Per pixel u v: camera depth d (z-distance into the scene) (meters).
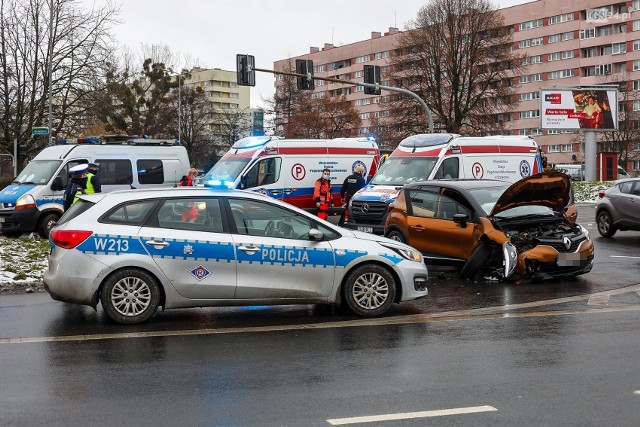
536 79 104.19
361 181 20.19
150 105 65.88
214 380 6.24
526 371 6.50
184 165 21.03
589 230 22.25
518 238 12.02
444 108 54.97
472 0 53.56
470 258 12.10
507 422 5.12
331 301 9.27
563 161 99.81
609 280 12.36
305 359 7.00
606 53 97.62
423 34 54.62
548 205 12.77
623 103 79.50
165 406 5.49
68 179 19.27
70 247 8.65
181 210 8.97
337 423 5.09
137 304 8.77
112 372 6.50
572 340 7.77
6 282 11.45
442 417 5.23
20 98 38.75
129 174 20.06
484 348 7.43
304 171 20.92
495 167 19.00
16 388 5.98
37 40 38.69
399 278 9.40
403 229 13.54
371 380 6.23
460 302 10.34
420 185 13.70
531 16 104.44
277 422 5.11
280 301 9.10
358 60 121.31
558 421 5.14
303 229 9.27
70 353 7.25
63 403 5.57
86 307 9.94
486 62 53.88
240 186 20.06
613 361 6.84
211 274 8.87
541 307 9.88
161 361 6.93
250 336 8.08
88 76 39.66
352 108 73.94
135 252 8.70
